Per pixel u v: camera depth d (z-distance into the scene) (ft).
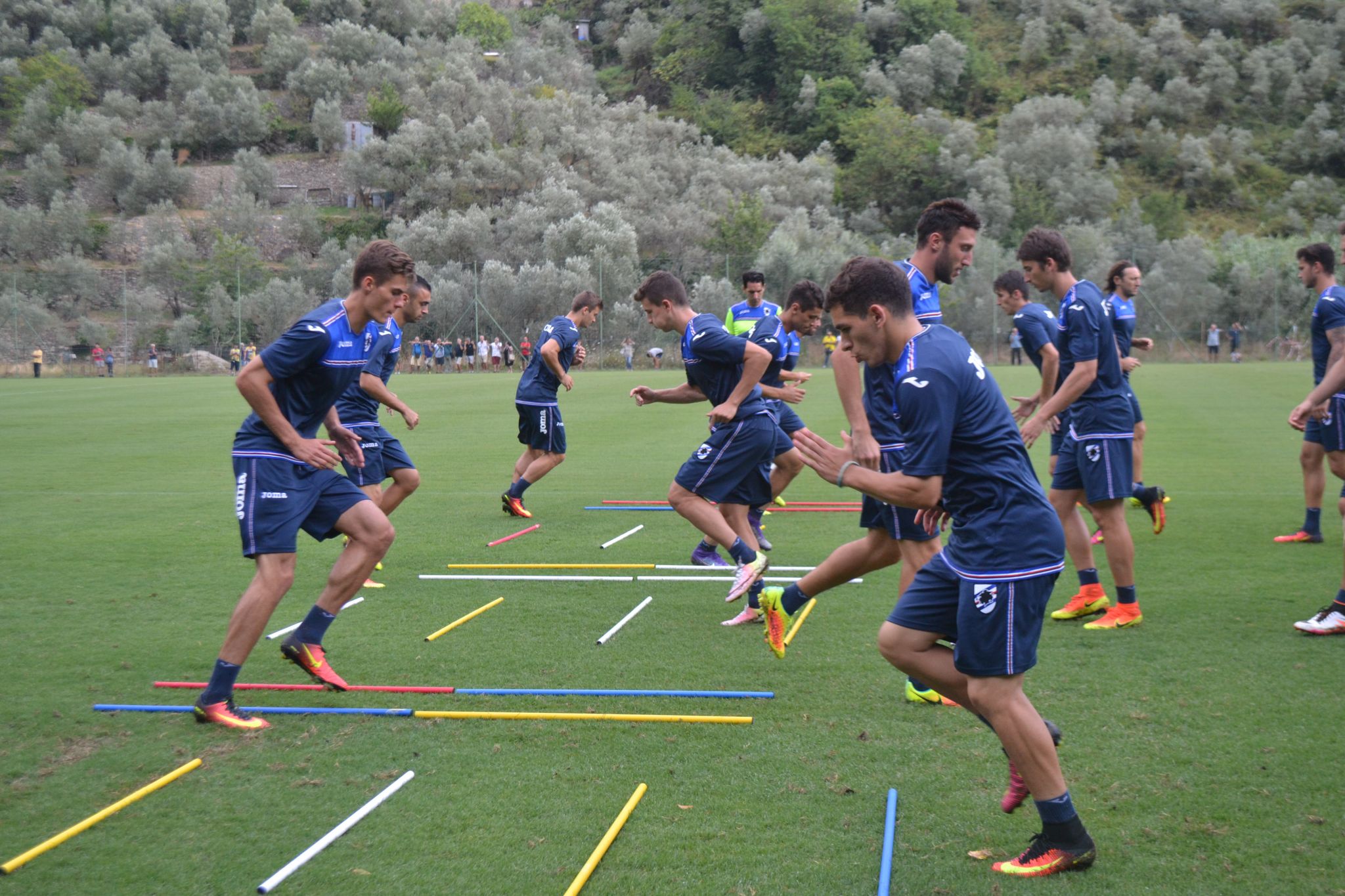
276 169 207.21
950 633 10.82
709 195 180.65
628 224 153.48
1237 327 127.03
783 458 26.53
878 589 20.74
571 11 299.58
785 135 223.10
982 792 11.29
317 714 13.99
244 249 151.02
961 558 10.01
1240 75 233.96
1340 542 24.16
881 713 13.73
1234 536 25.02
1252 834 10.19
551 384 29.30
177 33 254.06
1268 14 249.96
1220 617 17.94
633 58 264.31
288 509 14.16
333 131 212.23
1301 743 12.31
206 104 212.23
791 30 230.27
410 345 133.69
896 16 242.78
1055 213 180.14
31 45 244.42
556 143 189.78
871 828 10.50
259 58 252.42
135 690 15.01
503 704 14.30
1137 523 26.78
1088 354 16.84
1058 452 18.24
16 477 37.86
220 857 10.06
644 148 196.34
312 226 175.22
